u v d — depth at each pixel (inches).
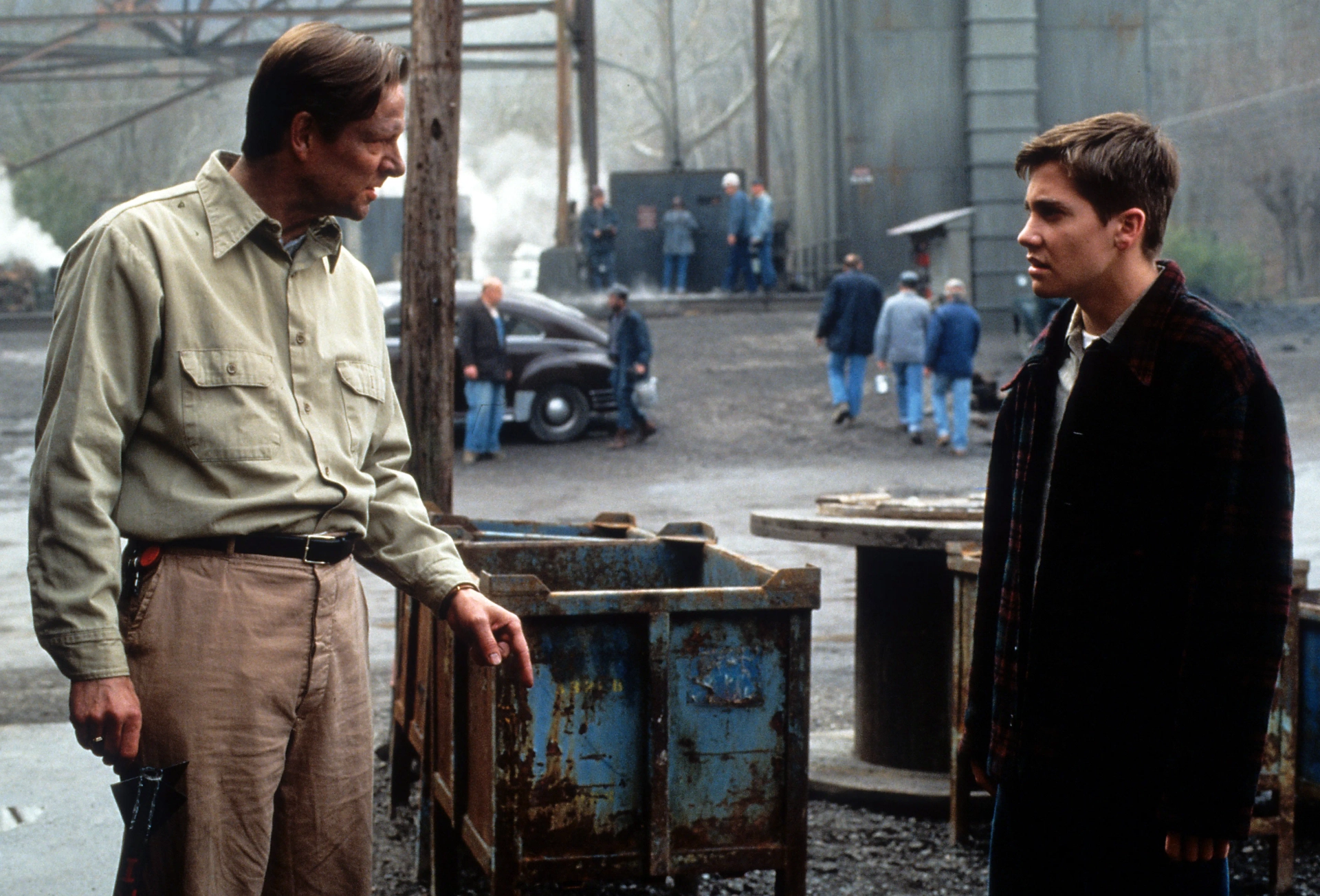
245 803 82.6
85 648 75.5
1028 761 83.8
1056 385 87.2
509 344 597.0
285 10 980.6
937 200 1016.2
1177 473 79.7
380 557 95.1
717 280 1018.7
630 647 126.6
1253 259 1171.3
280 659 83.0
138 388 80.0
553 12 946.7
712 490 488.4
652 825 125.6
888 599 181.8
